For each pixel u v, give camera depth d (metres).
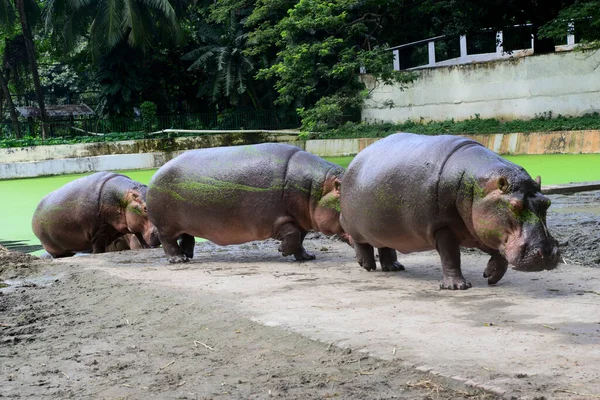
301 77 27.48
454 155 6.35
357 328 5.17
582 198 14.02
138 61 39.34
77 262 9.73
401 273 7.53
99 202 12.12
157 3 36.97
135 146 33.91
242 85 37.88
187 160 9.10
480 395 3.80
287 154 8.71
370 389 4.03
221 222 8.79
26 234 15.13
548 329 4.90
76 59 45.62
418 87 32.78
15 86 45.50
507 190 5.80
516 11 28.80
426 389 3.96
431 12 31.69
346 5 26.95
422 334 4.92
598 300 5.78
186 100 43.50
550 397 3.65
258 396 4.09
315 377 4.30
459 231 6.38
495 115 30.53
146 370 4.75
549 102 28.77
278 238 8.66
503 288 6.41
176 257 9.29
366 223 7.09
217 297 6.52
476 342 4.65
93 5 38.16
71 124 41.97
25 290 7.74
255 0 36.38
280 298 6.37
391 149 6.96
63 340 5.64
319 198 8.41
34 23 40.03
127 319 6.11
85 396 4.33
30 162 32.28
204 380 4.45
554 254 5.62
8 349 5.45
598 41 24.05
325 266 8.34
